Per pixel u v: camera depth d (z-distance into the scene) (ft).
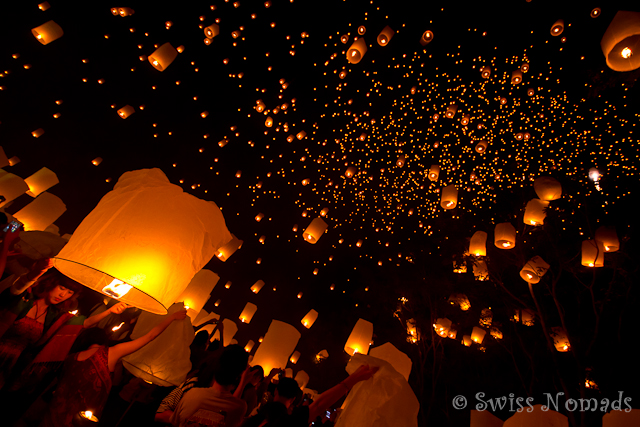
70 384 7.97
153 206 6.30
